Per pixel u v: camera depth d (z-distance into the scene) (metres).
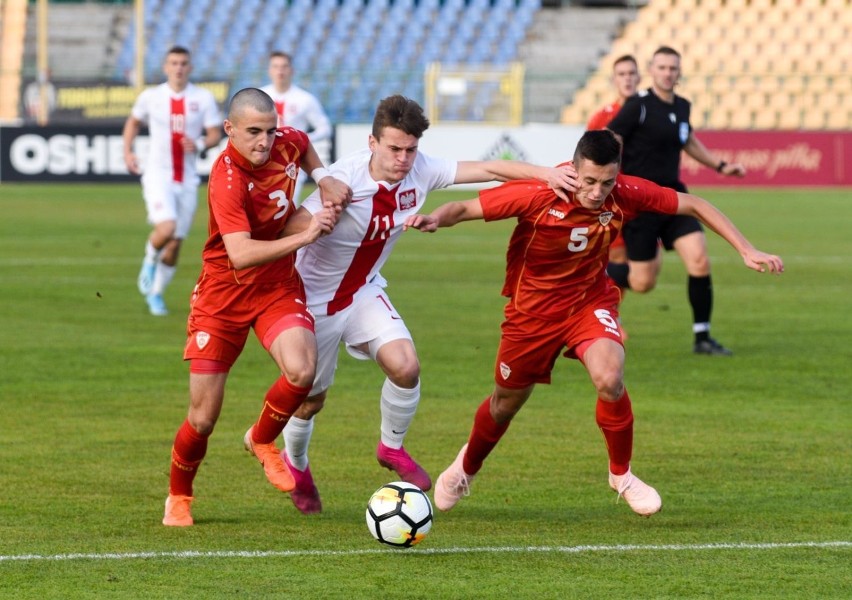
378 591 15.19
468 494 19.59
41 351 33.19
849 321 39.81
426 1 114.12
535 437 24.56
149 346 34.16
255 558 16.58
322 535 17.86
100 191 90.50
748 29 110.88
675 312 42.03
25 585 15.30
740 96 106.06
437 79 100.88
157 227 39.28
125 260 53.59
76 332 36.25
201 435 18.05
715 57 109.44
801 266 53.81
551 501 19.98
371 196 19.08
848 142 94.88
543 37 111.69
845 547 17.19
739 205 81.31
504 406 19.34
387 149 18.50
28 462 22.06
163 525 18.27
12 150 92.81
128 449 23.14
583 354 18.50
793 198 86.56
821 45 109.69
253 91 17.58
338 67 111.19
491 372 31.25
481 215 18.64
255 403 27.45
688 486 20.83
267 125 17.44
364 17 113.75
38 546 17.03
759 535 17.81
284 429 19.23
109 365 31.42
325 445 23.91
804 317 40.69
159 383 29.34
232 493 20.38
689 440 24.23
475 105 104.00
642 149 33.94
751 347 35.03
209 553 16.80
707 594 15.13
